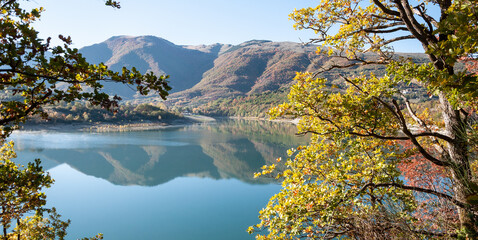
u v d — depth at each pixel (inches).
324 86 248.1
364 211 206.8
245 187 2532.0
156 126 7568.9
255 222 1694.1
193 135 5935.0
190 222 1701.5
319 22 288.2
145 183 2689.5
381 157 274.8
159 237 1492.4
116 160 3543.3
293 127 7623.0
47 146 4131.4
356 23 273.9
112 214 1841.8
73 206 1984.5
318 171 285.3
